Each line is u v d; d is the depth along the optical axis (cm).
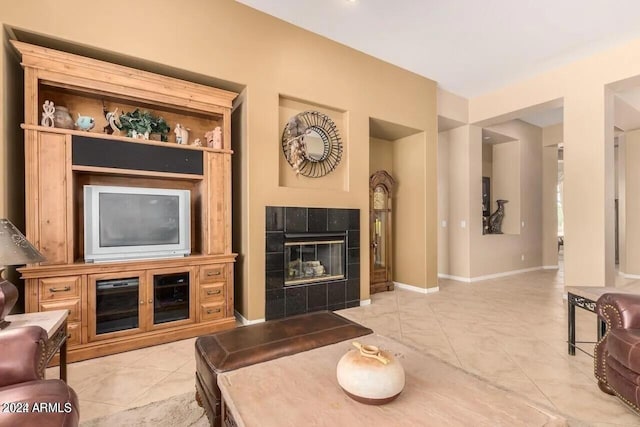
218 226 305
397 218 507
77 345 240
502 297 434
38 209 231
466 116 540
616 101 451
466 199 548
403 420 101
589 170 402
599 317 204
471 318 342
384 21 333
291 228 342
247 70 316
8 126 231
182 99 289
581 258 407
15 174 244
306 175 366
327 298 366
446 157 582
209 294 296
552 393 196
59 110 251
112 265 251
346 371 115
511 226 652
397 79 431
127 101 288
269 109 329
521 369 226
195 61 289
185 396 194
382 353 122
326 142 378
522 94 471
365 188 401
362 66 397
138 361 240
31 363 122
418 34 355
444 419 102
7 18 221
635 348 163
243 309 328
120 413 176
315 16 328
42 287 229
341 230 378
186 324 284
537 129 677
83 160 246
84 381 211
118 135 286
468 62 420
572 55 400
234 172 357
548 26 337
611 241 401
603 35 355
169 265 276
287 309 339
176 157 286
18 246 160
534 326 316
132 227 271
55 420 98
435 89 477
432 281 468
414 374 131
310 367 138
